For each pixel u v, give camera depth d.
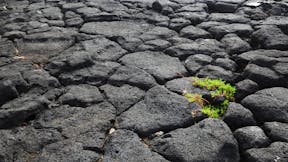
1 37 2.61
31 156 1.48
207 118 1.64
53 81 1.99
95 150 1.50
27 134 1.61
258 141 1.48
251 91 1.83
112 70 2.10
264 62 2.03
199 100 1.78
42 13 3.06
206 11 2.98
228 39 2.42
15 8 3.26
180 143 1.49
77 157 1.45
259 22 2.66
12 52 2.37
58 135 1.59
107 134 1.60
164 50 2.33
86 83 1.99
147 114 1.70
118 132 1.59
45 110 1.77
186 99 1.79
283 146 1.46
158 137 1.56
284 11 2.91
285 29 2.56
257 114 1.67
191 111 1.70
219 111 1.72
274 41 2.33
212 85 1.89
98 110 1.75
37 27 2.74
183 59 2.22
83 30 2.65
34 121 1.70
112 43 2.43
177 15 2.88
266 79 1.91
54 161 1.44
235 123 1.62
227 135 1.51
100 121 1.67
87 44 2.42
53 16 2.97
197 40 2.46
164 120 1.65
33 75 2.04
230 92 1.85
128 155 1.46
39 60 2.25
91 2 3.26
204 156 1.42
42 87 1.94
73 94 1.88
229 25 2.64
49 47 2.42
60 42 2.48
